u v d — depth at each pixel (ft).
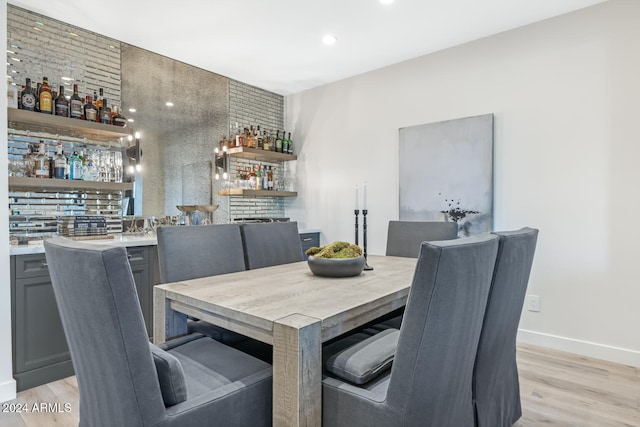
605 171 8.63
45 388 7.39
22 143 8.70
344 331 4.28
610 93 8.57
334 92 13.88
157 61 11.46
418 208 11.51
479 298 3.90
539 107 9.52
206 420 3.66
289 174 15.37
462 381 4.16
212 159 13.05
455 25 9.68
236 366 4.56
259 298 4.75
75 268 3.23
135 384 3.19
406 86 11.94
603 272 8.65
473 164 10.48
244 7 8.80
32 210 8.94
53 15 9.09
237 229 7.53
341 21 9.46
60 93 8.79
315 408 3.84
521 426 5.95
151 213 11.31
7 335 6.98
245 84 14.12
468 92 10.66
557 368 8.15
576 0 8.58
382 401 3.69
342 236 13.66
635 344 8.27
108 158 10.19
